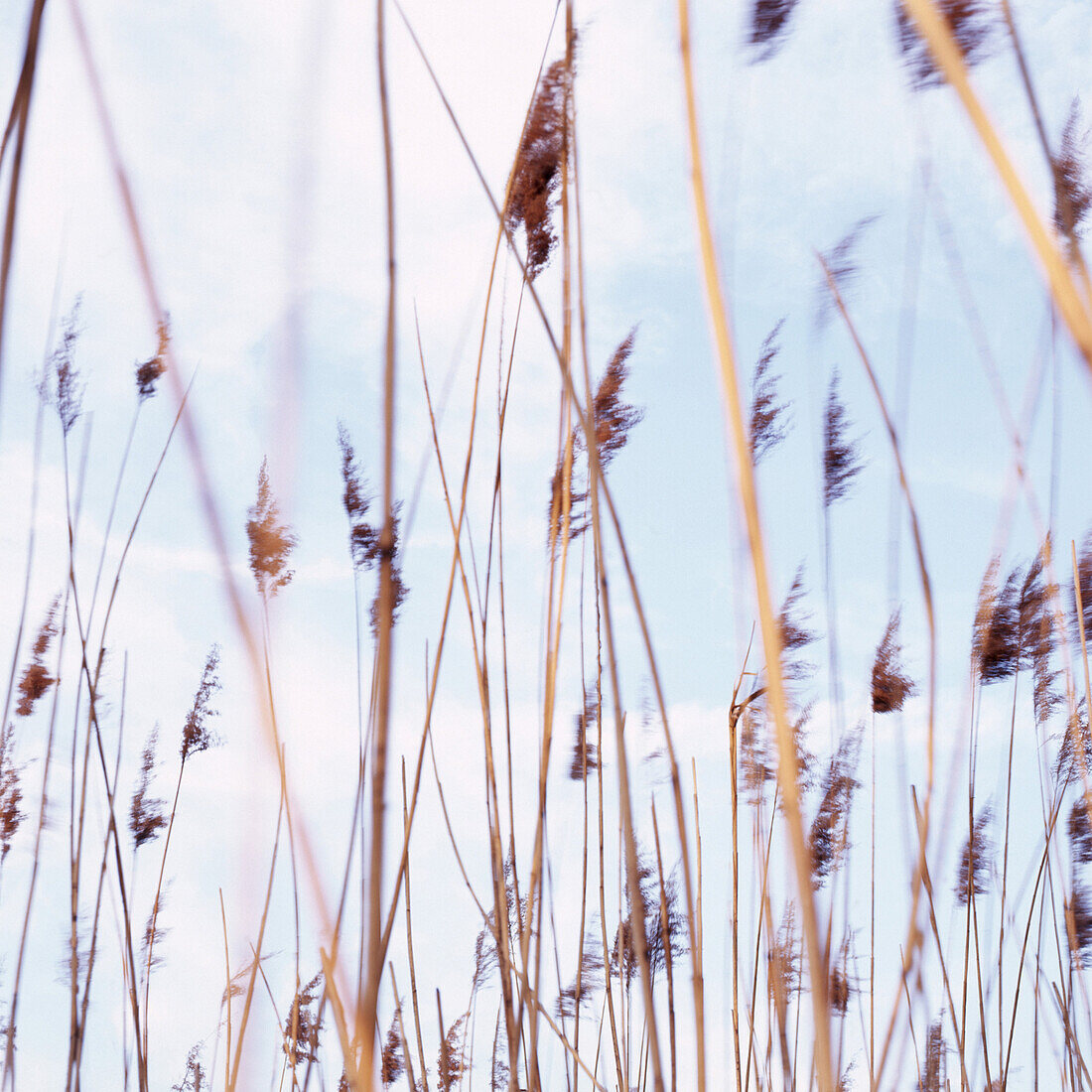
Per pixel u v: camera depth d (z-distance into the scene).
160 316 0.44
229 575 0.41
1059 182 0.70
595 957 1.97
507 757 1.85
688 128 0.85
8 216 0.67
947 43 0.54
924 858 1.53
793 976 1.68
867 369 1.39
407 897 1.88
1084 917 2.17
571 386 1.24
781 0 0.91
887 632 1.72
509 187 1.29
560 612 1.63
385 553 0.78
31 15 0.66
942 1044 1.98
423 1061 1.84
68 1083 1.99
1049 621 2.07
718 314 0.83
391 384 0.77
